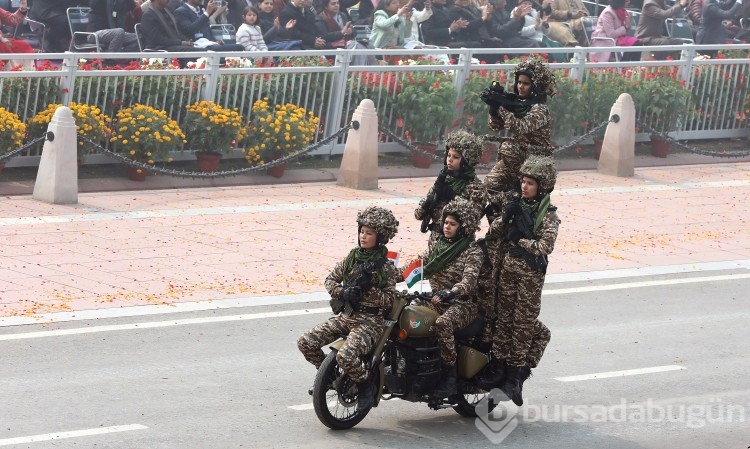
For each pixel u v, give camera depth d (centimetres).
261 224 1752
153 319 1284
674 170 2441
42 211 1717
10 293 1330
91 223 1677
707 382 1192
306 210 1864
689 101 2605
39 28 2366
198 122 1992
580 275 1606
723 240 1873
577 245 1769
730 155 2528
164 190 1925
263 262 1550
